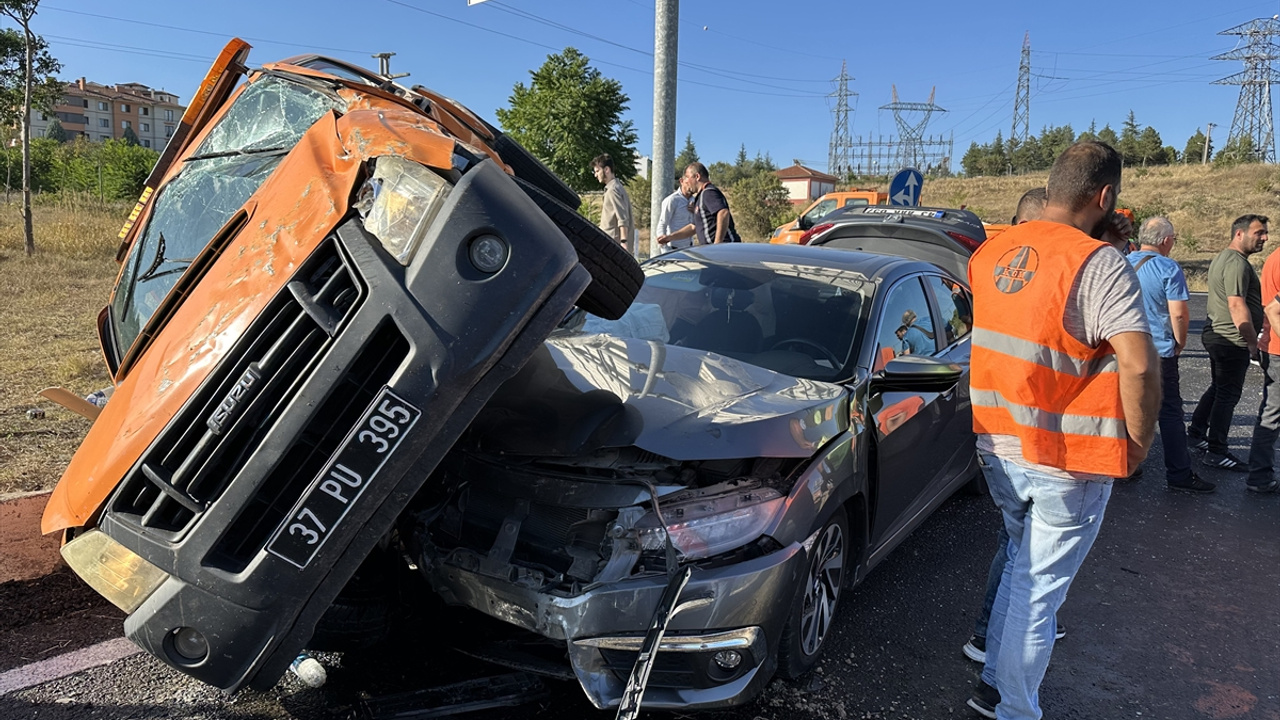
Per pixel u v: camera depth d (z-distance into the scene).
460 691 2.73
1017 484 2.79
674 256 4.58
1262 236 6.23
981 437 2.94
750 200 36.00
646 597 2.47
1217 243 32.38
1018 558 2.86
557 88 32.62
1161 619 3.99
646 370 3.16
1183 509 5.59
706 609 2.53
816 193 74.25
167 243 2.94
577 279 2.08
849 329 3.74
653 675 2.59
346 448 1.98
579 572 2.52
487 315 1.97
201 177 3.01
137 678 2.92
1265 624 3.97
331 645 2.71
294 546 1.99
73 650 3.07
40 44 15.65
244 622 2.01
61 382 6.42
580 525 2.62
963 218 7.25
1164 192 50.22
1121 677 3.46
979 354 2.87
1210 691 3.38
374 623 2.75
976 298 2.92
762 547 2.72
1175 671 3.52
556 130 32.16
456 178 2.08
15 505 4.18
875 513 3.50
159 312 2.53
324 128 2.44
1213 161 61.47
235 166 2.93
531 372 3.10
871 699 3.11
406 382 1.96
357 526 2.01
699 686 2.61
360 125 2.32
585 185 32.97
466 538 2.77
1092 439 2.61
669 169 8.27
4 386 6.26
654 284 4.29
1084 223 2.84
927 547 4.62
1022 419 2.71
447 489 2.84
